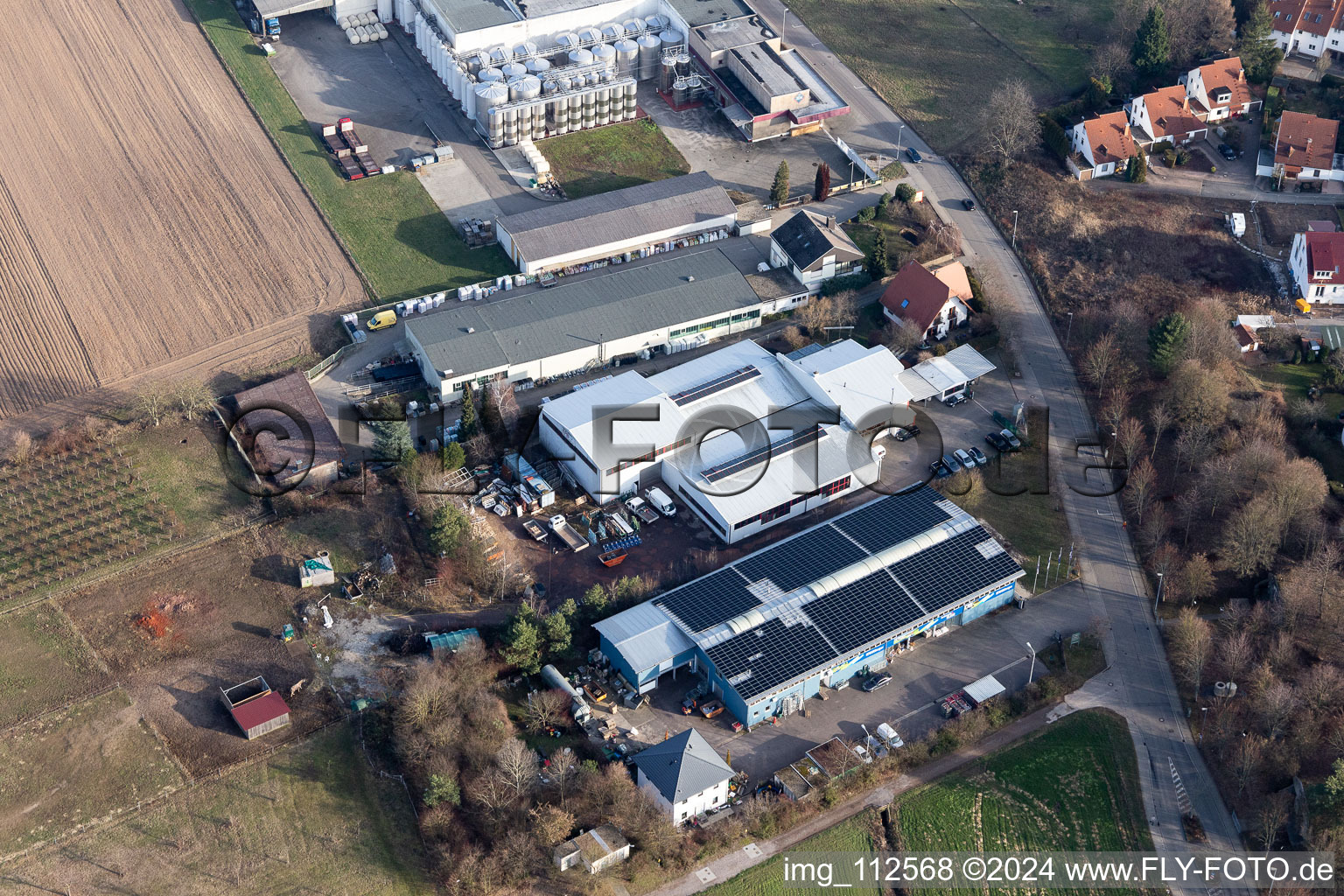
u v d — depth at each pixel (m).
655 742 179.62
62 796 169.38
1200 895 164.88
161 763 172.88
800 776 174.75
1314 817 169.38
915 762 178.38
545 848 164.75
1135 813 173.88
